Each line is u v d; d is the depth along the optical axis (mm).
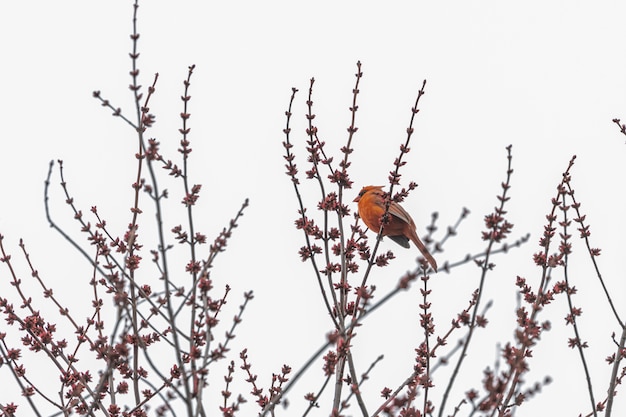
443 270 8922
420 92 12547
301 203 12531
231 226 10711
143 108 11414
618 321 11727
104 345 11828
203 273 10391
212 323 10172
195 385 10102
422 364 11508
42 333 11844
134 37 11094
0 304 11891
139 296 12258
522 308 10773
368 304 8953
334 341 8906
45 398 11227
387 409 9523
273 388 12055
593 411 11031
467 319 11648
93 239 12211
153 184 9688
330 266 12242
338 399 10922
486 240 9547
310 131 12742
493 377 8836
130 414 11312
